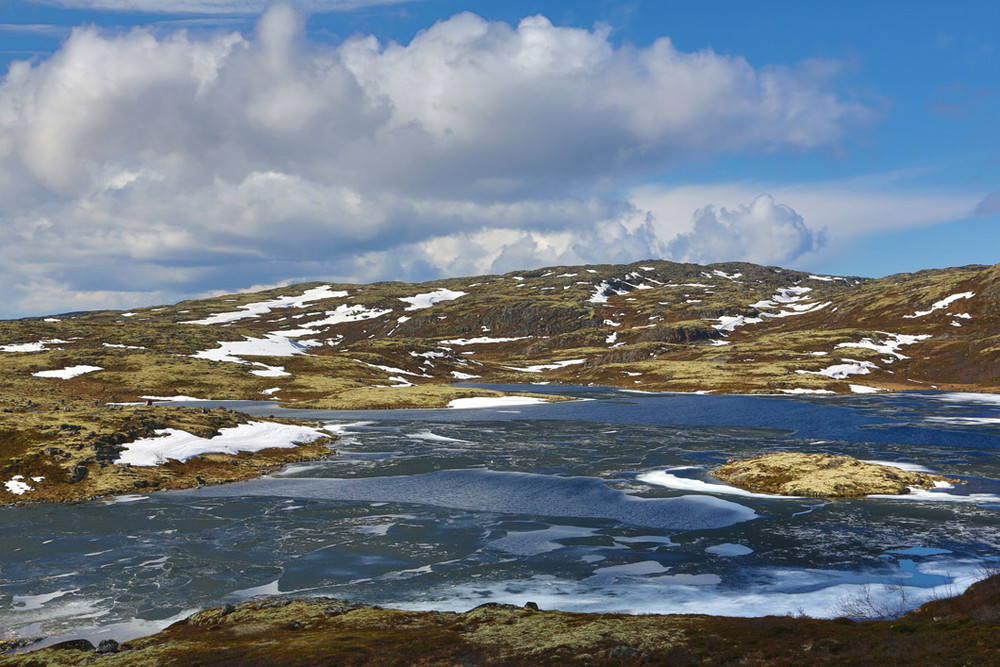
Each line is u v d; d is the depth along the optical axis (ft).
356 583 127.85
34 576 131.85
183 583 128.16
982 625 78.18
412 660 81.05
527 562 139.23
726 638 84.33
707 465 243.81
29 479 204.64
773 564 133.59
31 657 89.92
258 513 179.93
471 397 540.93
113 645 93.66
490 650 84.43
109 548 149.38
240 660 82.79
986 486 199.00
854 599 111.65
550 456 267.59
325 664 79.92
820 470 207.31
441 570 134.92
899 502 181.06
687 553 142.72
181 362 651.66
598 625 93.20
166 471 222.48
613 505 185.47
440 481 220.02
